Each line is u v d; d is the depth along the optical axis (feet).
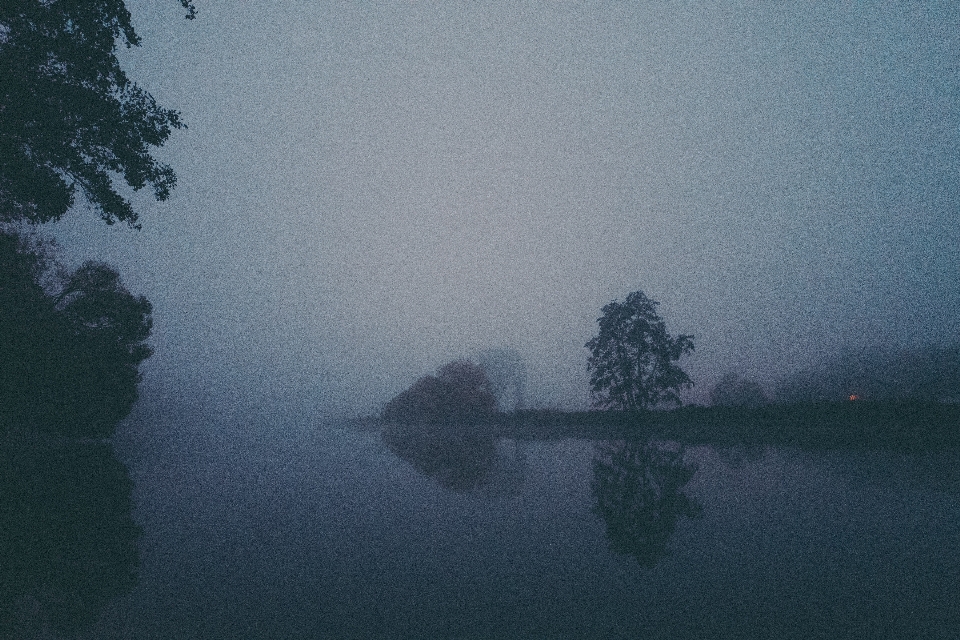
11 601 11.55
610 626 9.99
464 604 11.39
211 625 10.15
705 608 10.91
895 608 10.67
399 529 18.90
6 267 57.36
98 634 9.55
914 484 27.66
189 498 25.96
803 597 11.43
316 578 13.29
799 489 26.18
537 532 18.25
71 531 18.53
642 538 17.16
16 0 28.07
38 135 31.07
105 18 31.73
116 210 34.99
